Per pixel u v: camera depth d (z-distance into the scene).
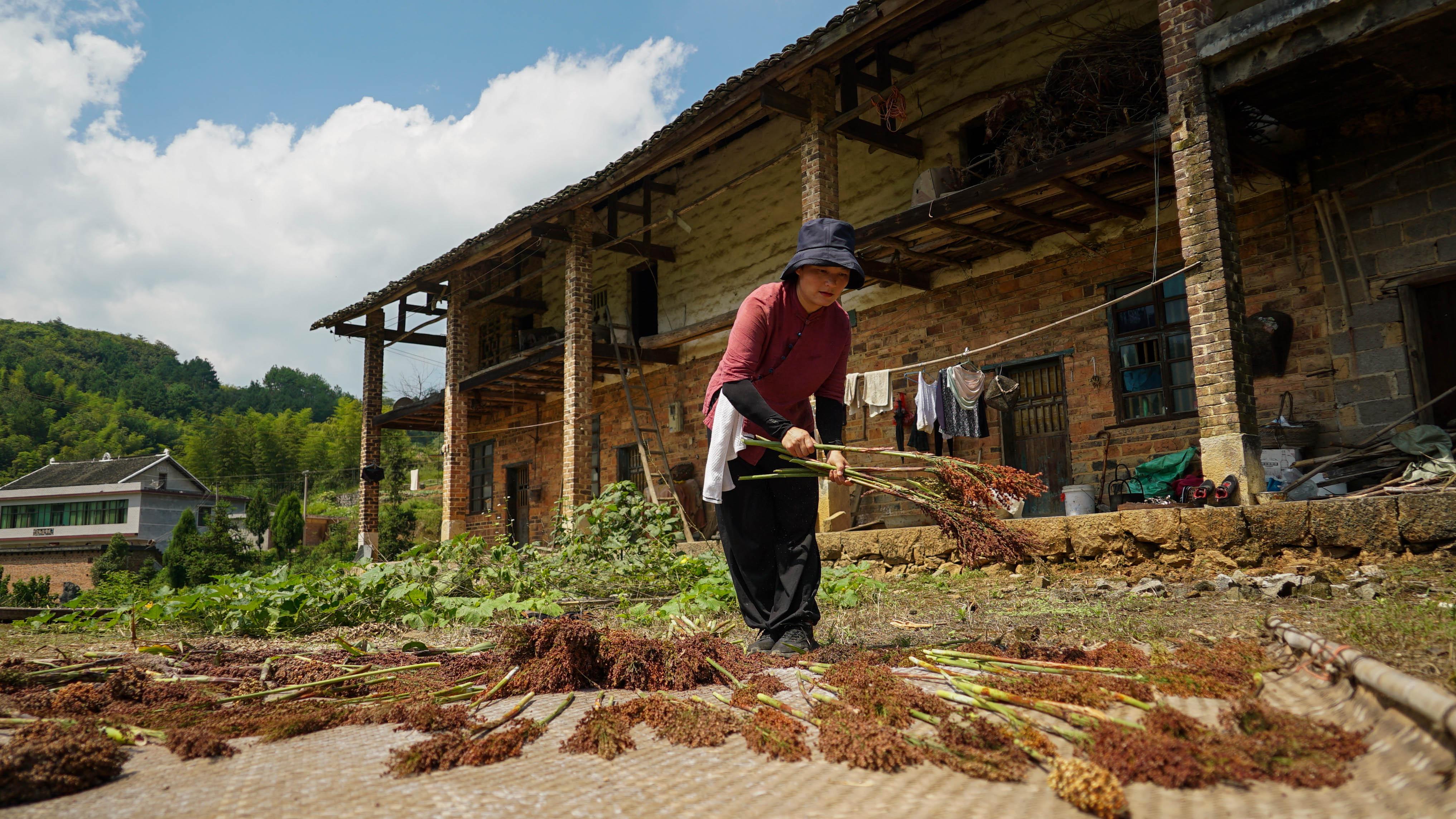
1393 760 1.38
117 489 52.41
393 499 41.53
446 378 18.09
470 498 22.22
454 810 1.45
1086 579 6.30
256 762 1.82
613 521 10.34
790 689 2.47
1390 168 7.97
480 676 2.88
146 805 1.49
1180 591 5.28
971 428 10.47
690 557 8.53
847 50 9.59
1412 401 7.79
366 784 1.62
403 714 2.25
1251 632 3.46
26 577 48.47
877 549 8.38
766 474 3.22
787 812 1.43
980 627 4.36
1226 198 7.07
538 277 18.73
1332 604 4.21
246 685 2.86
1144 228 9.84
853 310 12.91
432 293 18.59
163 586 6.66
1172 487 8.98
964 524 3.07
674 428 15.92
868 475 3.19
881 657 2.87
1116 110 8.35
